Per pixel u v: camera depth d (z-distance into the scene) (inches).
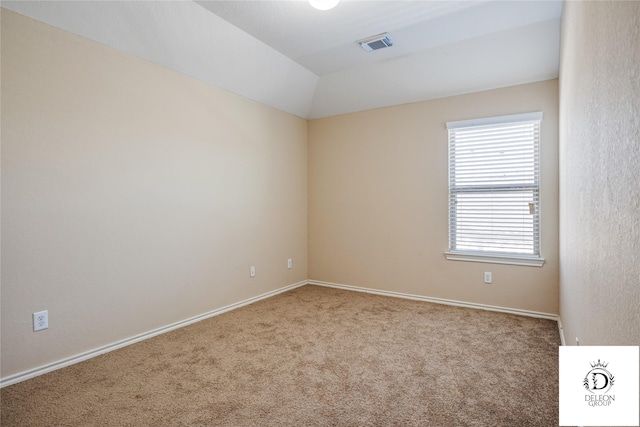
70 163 91.6
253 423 66.7
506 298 134.9
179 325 119.9
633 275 28.5
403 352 98.3
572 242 76.9
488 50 123.9
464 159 143.6
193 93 125.1
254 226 152.9
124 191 104.1
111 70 100.4
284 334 112.9
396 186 159.5
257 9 104.9
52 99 87.9
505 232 135.4
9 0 79.0
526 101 129.3
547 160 125.8
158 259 113.7
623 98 31.4
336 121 176.7
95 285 97.2
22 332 83.2
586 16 52.1
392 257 161.2
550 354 96.0
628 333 30.2
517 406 71.4
